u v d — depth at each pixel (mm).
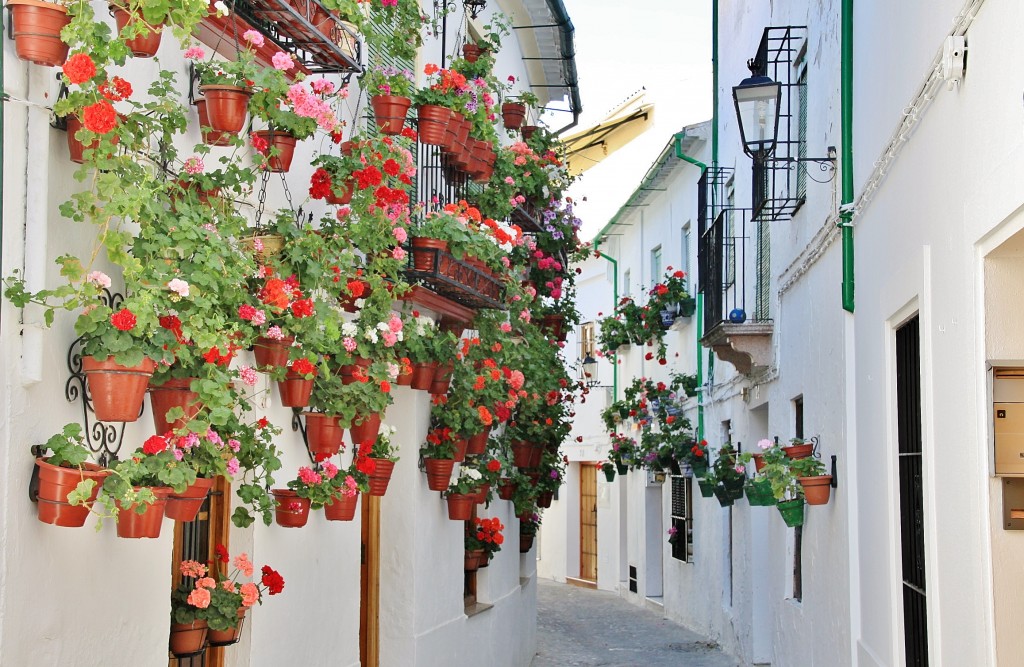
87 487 4016
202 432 4441
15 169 4137
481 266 8906
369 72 7578
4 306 4031
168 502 4598
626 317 17828
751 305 12641
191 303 4488
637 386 17906
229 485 6477
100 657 4668
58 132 4398
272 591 6184
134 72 5109
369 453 7641
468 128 9016
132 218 4215
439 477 9234
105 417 4230
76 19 4039
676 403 17828
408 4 8086
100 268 4703
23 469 4129
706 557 15867
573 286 13797
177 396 4625
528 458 12297
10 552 4027
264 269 5395
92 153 4234
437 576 9719
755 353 11453
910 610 6598
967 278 5039
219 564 6113
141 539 5016
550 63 14555
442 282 8320
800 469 8766
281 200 6801
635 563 20531
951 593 5438
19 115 4164
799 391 10070
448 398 9320
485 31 12148
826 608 8914
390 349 7031
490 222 8961
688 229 17078
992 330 4848
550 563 25328
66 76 3904
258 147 5645
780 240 11023
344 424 6465
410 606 9078
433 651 9500
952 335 5344
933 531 5777
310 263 5789
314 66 6387
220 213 5102
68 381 4457
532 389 11406
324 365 5785
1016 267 4840
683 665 13492
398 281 7156
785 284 10672
